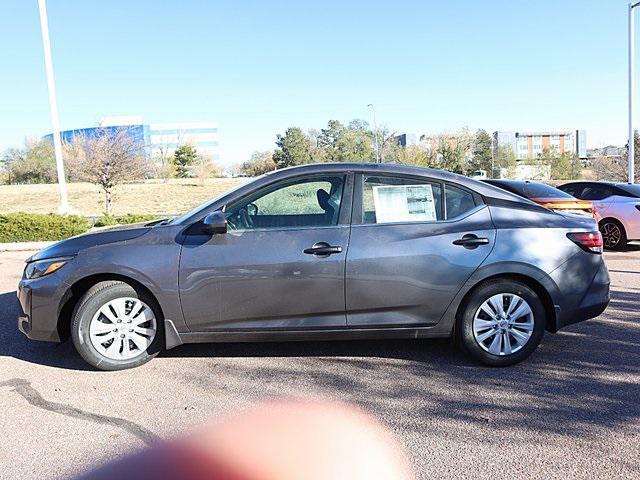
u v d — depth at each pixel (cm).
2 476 295
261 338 439
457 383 417
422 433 338
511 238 443
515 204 462
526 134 12581
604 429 341
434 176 455
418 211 448
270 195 448
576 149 12794
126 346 445
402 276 434
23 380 430
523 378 425
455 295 440
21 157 5794
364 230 437
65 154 2559
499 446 321
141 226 470
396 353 486
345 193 445
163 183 5175
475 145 6247
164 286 429
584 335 532
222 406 379
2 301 699
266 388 411
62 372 446
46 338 444
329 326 439
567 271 448
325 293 432
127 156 2405
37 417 365
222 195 461
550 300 449
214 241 432
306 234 434
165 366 457
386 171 453
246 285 429
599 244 467
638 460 305
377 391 403
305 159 5766
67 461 309
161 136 9750
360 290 433
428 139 5956
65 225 1356
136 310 443
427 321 443
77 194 3819
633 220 1106
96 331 438
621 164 3716
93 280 444
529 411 367
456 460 306
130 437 336
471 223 447
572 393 396
